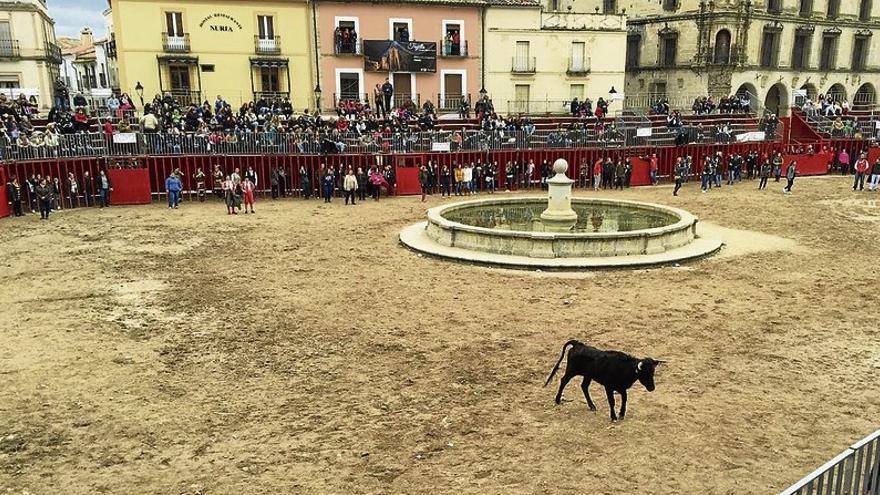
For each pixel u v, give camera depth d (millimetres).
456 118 45844
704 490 9328
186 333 15609
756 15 57906
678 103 60625
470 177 38906
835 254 23578
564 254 21594
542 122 46812
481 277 20203
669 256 21875
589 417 11484
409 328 15883
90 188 35125
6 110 35906
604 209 28688
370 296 18453
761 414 11617
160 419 11438
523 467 9906
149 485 9500
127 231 27859
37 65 50500
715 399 12188
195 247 24766
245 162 37969
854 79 65938
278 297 18422
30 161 33062
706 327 15930
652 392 12461
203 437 10828
